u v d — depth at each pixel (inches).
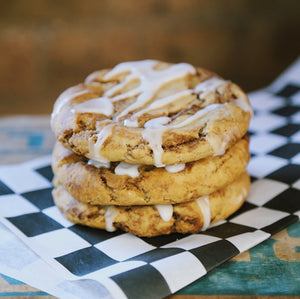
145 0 29.6
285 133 17.8
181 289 12.5
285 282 12.6
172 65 15.9
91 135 13.6
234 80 31.3
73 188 14.0
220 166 13.9
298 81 20.1
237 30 30.5
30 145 18.1
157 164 13.3
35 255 13.4
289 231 14.0
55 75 30.7
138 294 12.1
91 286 12.4
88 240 13.9
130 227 13.9
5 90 30.8
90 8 29.7
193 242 13.5
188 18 30.1
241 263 13.1
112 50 30.3
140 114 14.0
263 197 15.1
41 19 29.7
